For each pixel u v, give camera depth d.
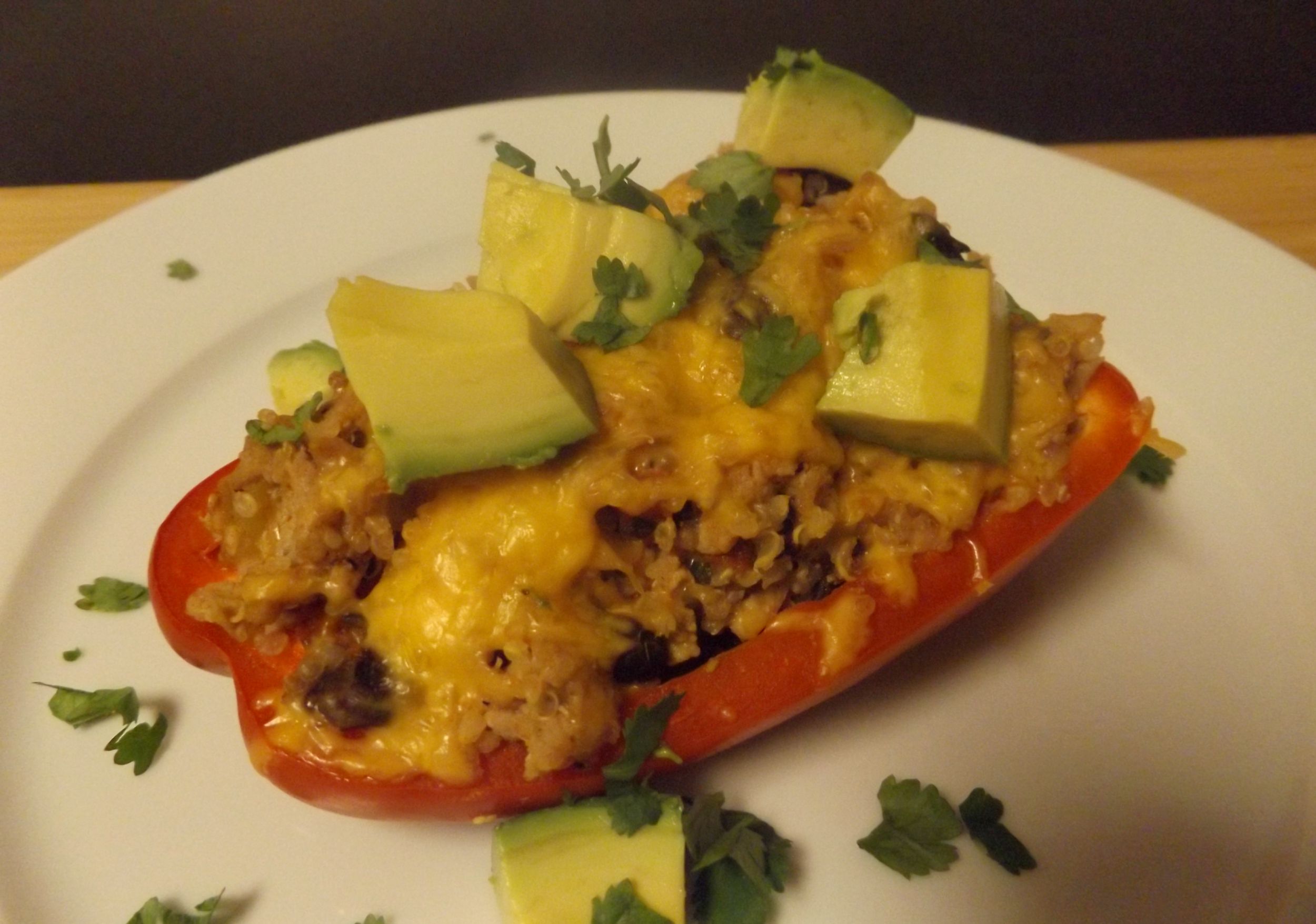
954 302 0.15
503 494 0.14
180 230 0.23
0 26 0.36
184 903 0.15
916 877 0.15
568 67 0.38
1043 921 0.15
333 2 0.37
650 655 0.15
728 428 0.15
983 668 0.17
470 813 0.15
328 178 0.24
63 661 0.17
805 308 0.15
